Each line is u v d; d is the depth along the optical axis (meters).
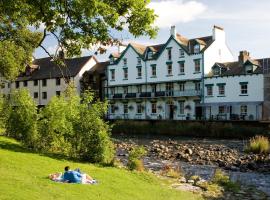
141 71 68.12
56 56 16.94
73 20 15.00
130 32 15.42
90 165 18.31
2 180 11.99
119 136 52.19
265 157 28.83
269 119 52.16
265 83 52.81
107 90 73.75
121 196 13.12
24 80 83.81
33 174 13.92
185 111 61.78
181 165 26.72
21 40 28.22
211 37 63.28
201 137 48.97
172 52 63.97
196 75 60.78
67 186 12.82
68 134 20.19
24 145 21.83
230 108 56.28
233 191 17.67
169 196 14.71
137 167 19.70
